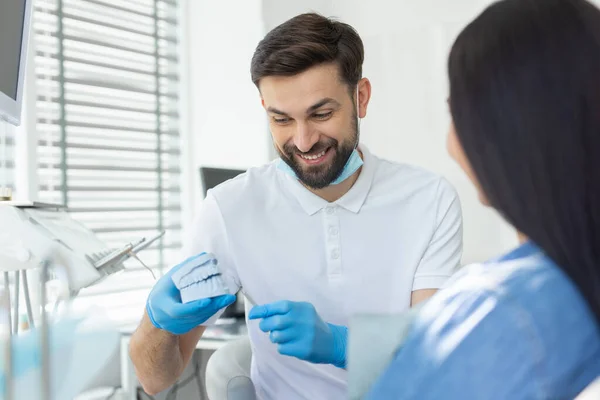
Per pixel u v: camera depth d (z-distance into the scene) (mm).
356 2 2977
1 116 1162
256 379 1417
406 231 1394
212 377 1348
